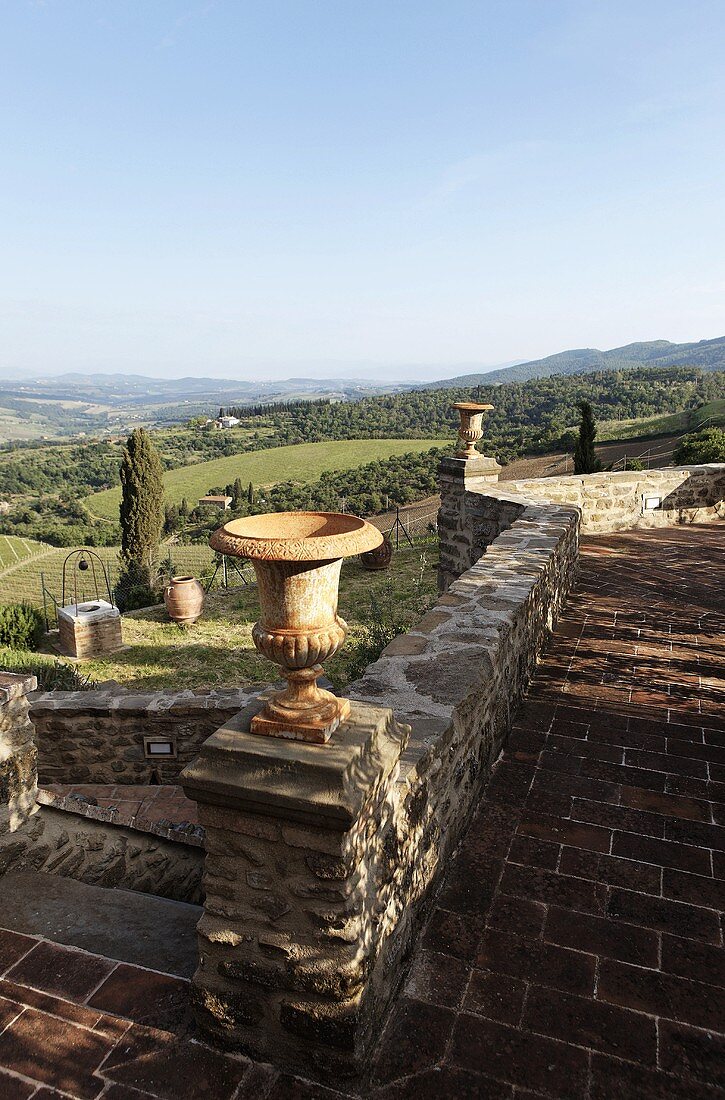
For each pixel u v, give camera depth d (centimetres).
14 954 253
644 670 493
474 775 327
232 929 199
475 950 248
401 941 234
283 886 191
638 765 370
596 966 240
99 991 235
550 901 272
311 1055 197
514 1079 200
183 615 1347
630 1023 218
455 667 334
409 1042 212
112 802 627
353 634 1130
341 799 176
